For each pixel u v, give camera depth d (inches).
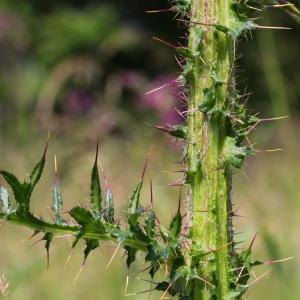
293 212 422.9
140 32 1175.6
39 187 479.8
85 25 1112.8
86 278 395.2
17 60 900.6
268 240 336.5
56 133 631.8
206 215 150.9
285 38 1079.0
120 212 149.4
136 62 1136.2
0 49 865.5
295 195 452.8
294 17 169.5
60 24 1110.4
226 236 151.1
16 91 782.5
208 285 150.0
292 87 661.9
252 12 148.6
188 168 150.9
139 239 145.6
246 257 153.6
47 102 658.8
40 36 1096.8
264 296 346.3
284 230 404.5
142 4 1204.5
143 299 376.5
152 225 146.5
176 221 147.1
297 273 371.6
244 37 153.7
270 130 593.3
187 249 149.9
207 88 147.9
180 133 152.5
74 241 144.1
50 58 1067.9
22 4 1136.8
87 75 699.4
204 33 148.0
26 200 141.3
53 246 401.4
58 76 678.5
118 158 583.5
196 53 147.7
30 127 642.8
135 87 717.9
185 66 149.3
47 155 585.6
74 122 647.1
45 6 1191.6
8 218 141.0
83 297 387.9
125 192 494.9
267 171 509.0
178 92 154.9
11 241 398.3
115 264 392.8
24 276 384.5
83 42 1098.1
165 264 148.0
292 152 491.2
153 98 698.2
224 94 149.0
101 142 626.5
